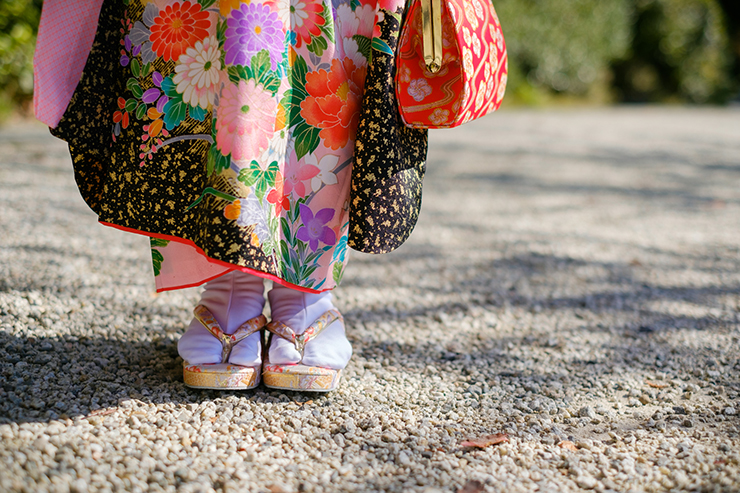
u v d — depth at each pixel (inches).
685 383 64.9
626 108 540.4
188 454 45.8
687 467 46.7
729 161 247.1
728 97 645.3
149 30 49.8
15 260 92.9
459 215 153.5
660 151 272.7
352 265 110.8
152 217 51.1
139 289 86.6
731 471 45.5
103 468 42.0
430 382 63.9
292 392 58.4
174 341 69.7
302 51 50.2
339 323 60.8
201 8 48.1
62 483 39.4
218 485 42.3
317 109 51.0
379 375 64.7
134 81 50.7
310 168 51.6
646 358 72.0
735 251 125.6
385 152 50.5
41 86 48.2
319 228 52.7
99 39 50.6
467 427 53.6
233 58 46.1
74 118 50.2
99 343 66.1
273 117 48.4
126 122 51.2
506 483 44.4
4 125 245.6
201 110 49.2
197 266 53.8
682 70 637.9
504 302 93.1
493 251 123.0
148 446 46.1
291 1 49.4
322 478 44.0
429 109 50.7
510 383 64.6
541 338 78.5
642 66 649.0
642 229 143.4
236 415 52.7
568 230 141.3
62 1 48.9
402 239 53.0
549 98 550.6
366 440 50.1
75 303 76.9
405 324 81.9
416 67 51.0
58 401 51.6
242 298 58.5
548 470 46.8
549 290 99.5
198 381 55.4
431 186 188.2
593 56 545.6
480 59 50.8
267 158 48.2
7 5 227.6
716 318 86.8
